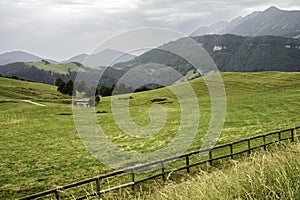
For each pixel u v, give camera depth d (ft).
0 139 116.16
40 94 349.41
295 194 13.10
